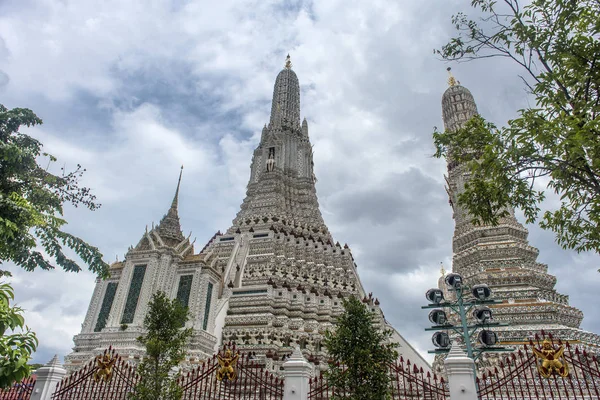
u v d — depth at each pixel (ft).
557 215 53.98
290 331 148.87
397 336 164.35
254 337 145.07
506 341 127.13
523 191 51.78
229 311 157.89
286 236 209.26
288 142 278.46
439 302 71.15
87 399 68.08
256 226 214.48
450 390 49.70
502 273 150.30
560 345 52.39
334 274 200.34
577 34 48.01
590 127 40.47
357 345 56.24
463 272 164.25
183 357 66.18
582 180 46.34
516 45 51.29
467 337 65.72
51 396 67.21
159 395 60.18
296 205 245.65
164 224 152.87
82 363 116.16
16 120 70.79
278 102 308.60
